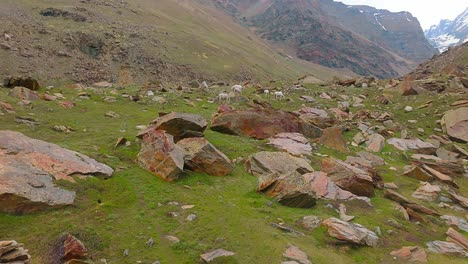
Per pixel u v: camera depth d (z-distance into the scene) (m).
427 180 24.39
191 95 41.59
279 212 16.45
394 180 23.73
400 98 47.06
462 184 25.36
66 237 12.19
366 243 14.82
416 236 16.36
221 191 18.20
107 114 29.52
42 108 28.12
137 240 13.13
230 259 12.33
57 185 14.91
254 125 28.41
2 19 133.75
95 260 11.77
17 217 13.06
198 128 23.61
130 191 16.48
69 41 135.88
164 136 19.70
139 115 30.77
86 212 14.28
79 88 40.34
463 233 17.44
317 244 14.18
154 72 143.38
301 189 17.48
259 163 21.45
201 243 13.23
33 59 117.56
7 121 23.30
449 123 36.59
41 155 15.91
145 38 168.62
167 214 15.12
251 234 13.98
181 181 18.45
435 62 92.75
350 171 20.89
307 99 44.84
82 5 194.88
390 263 13.77
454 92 46.97
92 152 19.67
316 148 27.25
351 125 35.75
